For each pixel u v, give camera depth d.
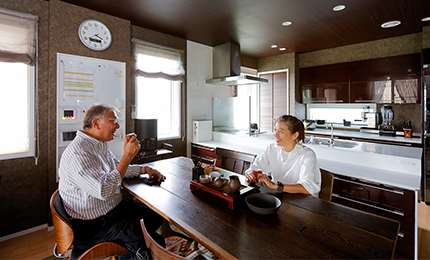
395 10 2.71
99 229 1.38
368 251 0.85
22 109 2.26
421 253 1.96
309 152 1.59
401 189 1.69
